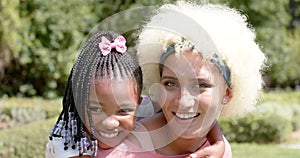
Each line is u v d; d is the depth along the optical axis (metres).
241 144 8.45
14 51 10.84
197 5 2.16
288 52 15.20
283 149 8.07
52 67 11.72
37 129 6.03
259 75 2.19
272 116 9.29
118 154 2.02
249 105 2.18
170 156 2.10
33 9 11.49
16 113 9.09
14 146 5.66
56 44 11.71
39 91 11.99
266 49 14.35
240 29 2.06
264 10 14.09
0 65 11.00
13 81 11.84
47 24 11.60
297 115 11.52
